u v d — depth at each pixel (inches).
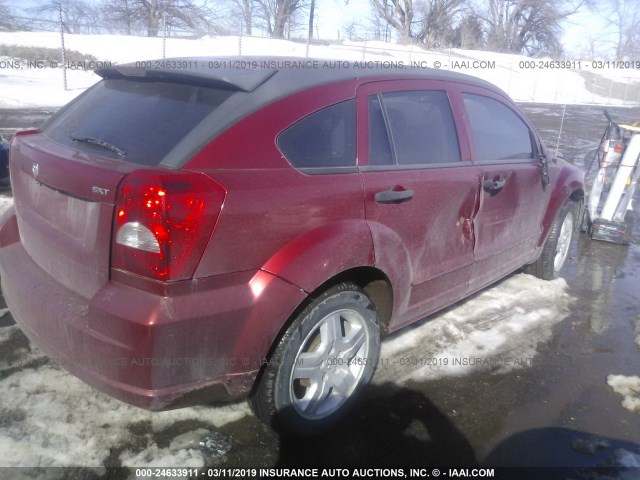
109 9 1441.9
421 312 138.8
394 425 120.1
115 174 93.0
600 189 262.8
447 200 134.4
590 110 1101.7
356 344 119.1
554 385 138.7
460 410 126.4
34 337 106.9
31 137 121.6
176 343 90.4
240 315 95.4
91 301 92.5
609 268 228.2
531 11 1850.4
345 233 108.5
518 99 1222.9
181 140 98.3
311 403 113.4
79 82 811.4
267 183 99.0
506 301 185.0
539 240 190.4
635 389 138.6
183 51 1098.7
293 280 100.0
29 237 114.7
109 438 109.5
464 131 145.3
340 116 115.3
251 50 1125.7
